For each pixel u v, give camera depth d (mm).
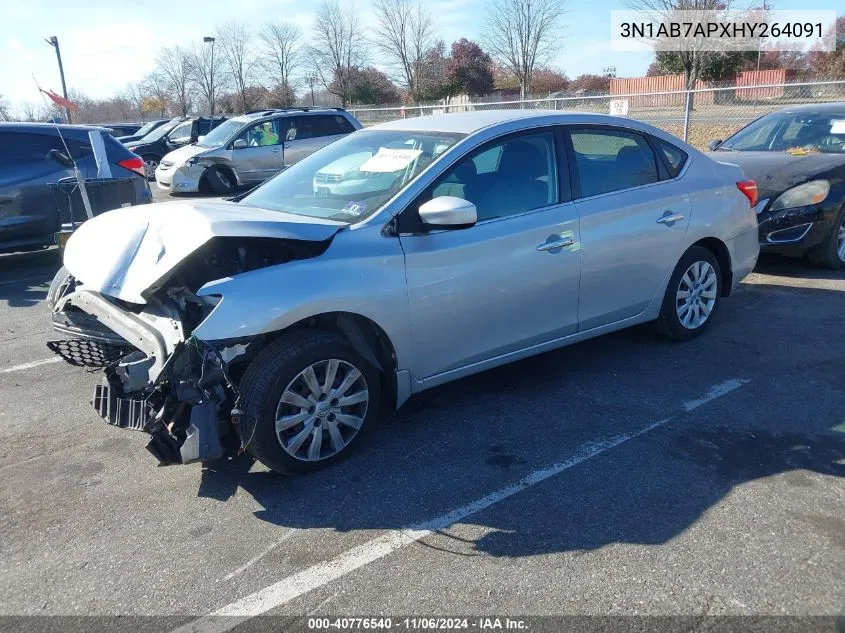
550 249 4352
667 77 28453
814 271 7613
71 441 4172
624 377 4902
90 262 3850
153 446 3363
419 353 3977
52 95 6445
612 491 3498
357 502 3467
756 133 8633
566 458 3832
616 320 4949
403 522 3295
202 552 3111
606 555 3010
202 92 41688
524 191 4352
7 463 3922
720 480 3570
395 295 3771
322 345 3564
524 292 4297
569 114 4707
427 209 3713
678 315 5367
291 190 4562
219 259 3809
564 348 5504
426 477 3682
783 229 7203
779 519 3229
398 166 4191
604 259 4668
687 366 5070
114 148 9016
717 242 5492
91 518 3385
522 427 4207
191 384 3295
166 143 21344
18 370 5316
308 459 3660
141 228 3795
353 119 16359
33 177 8352
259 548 3127
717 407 4398
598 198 4668
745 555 2984
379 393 3930
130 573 2982
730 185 5547
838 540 3070
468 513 3350
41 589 2898
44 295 7551
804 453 3818
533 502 3422
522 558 3006
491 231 4129
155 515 3400
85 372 5250
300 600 2797
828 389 4625
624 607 2703
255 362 3480
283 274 3494
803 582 2812
